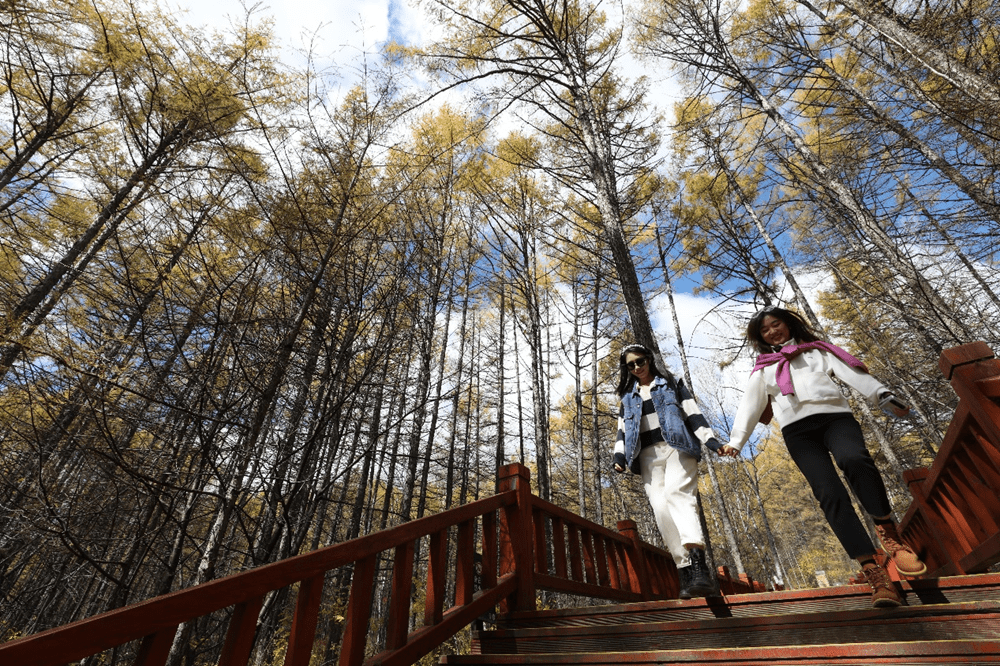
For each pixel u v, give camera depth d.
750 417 2.51
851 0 5.42
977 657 1.39
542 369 14.50
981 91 4.43
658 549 5.12
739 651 1.74
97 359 3.88
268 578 1.47
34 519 3.88
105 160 5.28
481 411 16.42
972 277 5.92
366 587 1.81
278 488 4.08
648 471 2.90
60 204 6.84
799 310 10.59
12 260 5.93
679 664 1.80
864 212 6.14
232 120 4.87
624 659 1.89
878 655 1.54
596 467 13.48
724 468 22.14
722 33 8.38
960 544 3.23
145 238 4.25
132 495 4.52
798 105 7.29
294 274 4.71
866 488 2.04
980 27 4.56
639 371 3.12
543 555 3.22
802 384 2.33
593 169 7.30
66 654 0.96
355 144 5.21
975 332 6.10
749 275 10.66
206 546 3.95
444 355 11.27
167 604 1.19
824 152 7.29
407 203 5.47
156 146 4.68
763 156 8.83
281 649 8.02
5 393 3.98
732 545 12.02
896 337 8.27
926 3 4.84
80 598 5.39
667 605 2.55
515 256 13.55
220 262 4.40
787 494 26.84
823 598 2.31
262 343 4.58
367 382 4.92
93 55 5.37
